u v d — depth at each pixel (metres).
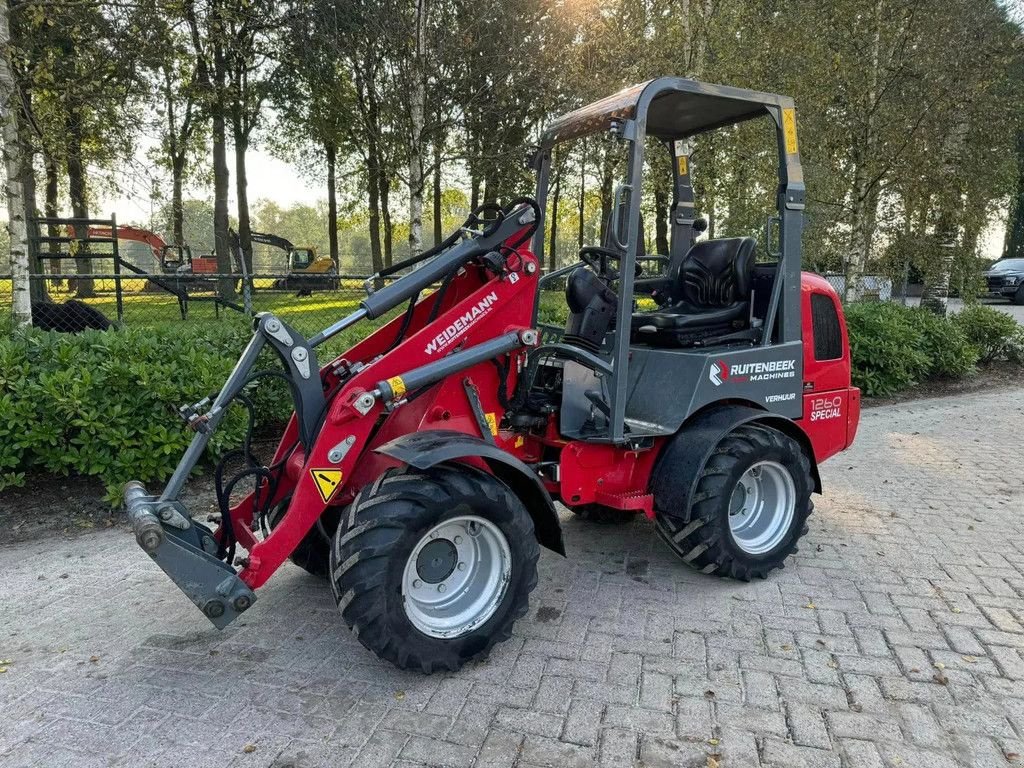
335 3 9.67
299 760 2.64
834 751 2.67
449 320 3.48
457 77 9.54
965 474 6.11
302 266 27.62
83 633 3.56
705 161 9.37
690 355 3.93
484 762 2.62
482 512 3.13
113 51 7.80
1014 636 3.48
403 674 3.18
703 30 9.35
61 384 5.09
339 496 3.57
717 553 3.86
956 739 2.74
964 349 10.09
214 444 5.45
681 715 2.88
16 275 7.05
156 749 2.71
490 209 3.89
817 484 4.38
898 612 3.72
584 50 9.59
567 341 4.16
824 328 4.49
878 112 9.91
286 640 3.47
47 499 5.24
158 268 21.91
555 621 3.65
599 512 4.98
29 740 2.76
